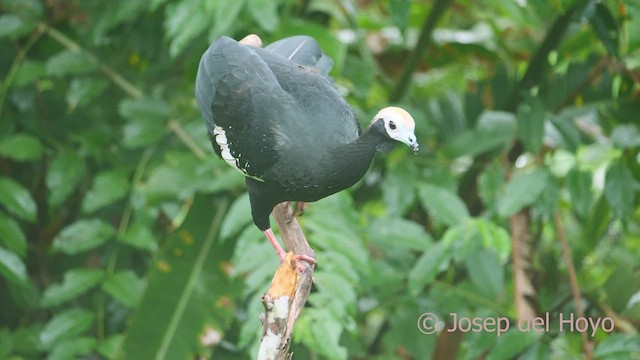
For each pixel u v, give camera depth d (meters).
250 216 8.53
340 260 8.41
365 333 12.60
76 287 9.53
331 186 6.60
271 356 6.32
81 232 9.72
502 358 9.02
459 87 13.24
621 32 9.95
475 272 9.95
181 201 10.05
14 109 10.81
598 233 11.29
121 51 10.80
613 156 10.44
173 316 9.30
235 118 6.74
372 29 12.05
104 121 11.28
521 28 12.38
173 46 9.08
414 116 10.01
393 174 9.92
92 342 9.55
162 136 9.88
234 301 9.41
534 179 9.39
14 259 9.66
